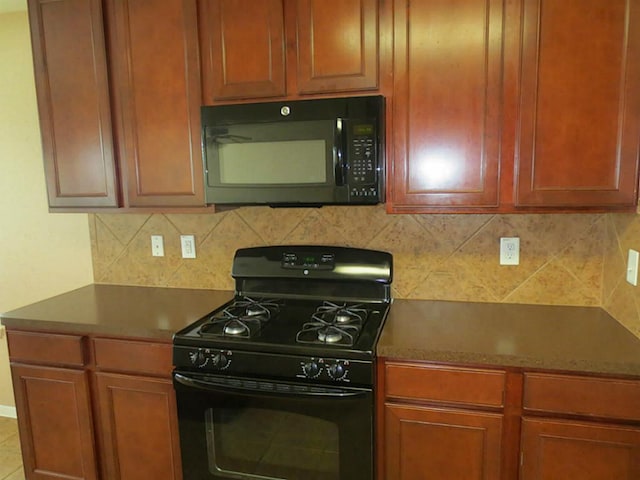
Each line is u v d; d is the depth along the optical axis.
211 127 1.81
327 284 2.09
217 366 1.62
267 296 2.15
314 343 1.58
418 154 1.68
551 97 1.55
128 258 2.45
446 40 1.61
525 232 1.92
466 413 1.50
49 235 2.60
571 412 1.42
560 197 1.59
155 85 1.91
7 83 2.53
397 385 1.54
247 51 1.79
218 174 1.83
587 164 1.56
